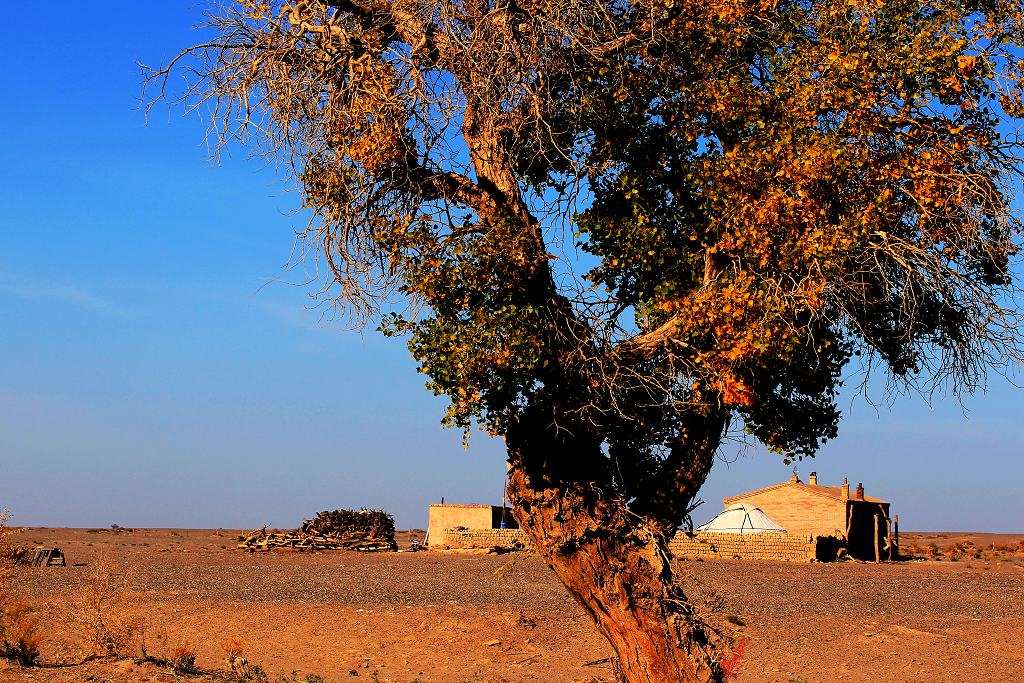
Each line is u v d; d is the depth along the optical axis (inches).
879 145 487.8
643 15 514.9
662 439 573.3
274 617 1173.1
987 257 490.0
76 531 4471.0
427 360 495.5
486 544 2561.5
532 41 494.3
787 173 479.2
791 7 523.2
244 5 518.3
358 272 502.6
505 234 505.7
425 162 513.7
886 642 1083.3
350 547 2684.5
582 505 547.2
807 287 480.1
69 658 770.8
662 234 528.4
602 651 1003.9
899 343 536.1
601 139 534.9
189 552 2576.3
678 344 512.4
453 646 1023.6
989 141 481.7
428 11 501.7
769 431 569.6
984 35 471.8
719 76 525.7
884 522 2770.7
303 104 504.1
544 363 510.6
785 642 1074.1
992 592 1631.4
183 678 712.4
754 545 2396.7
